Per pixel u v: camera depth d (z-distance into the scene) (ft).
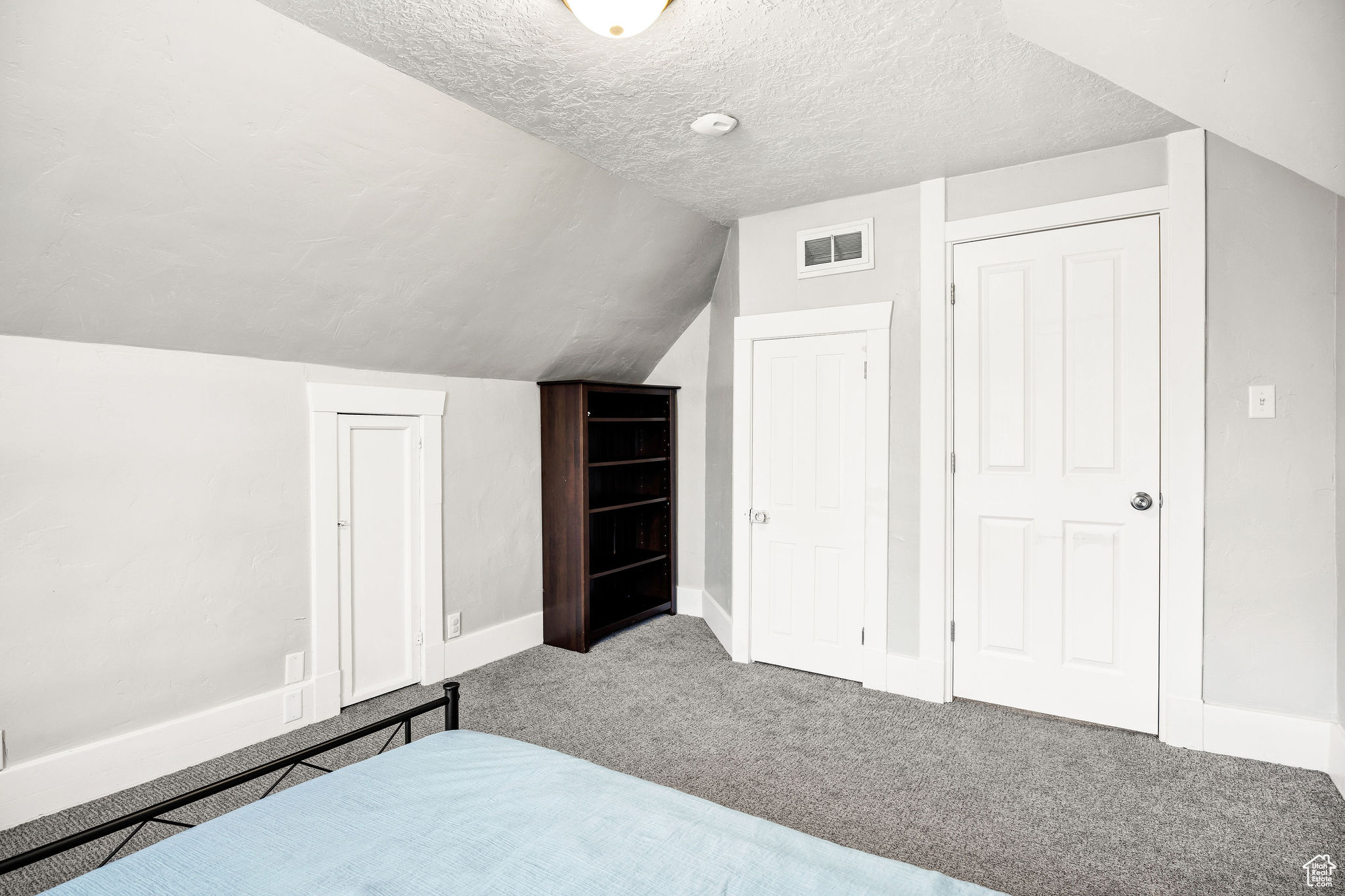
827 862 3.53
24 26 4.97
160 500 7.82
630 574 15.58
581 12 5.63
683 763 8.10
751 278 11.76
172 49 5.63
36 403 6.91
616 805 4.05
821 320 10.89
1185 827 6.70
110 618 7.43
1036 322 9.36
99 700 7.36
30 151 5.58
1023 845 6.41
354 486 9.86
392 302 9.21
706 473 14.57
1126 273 8.80
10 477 6.76
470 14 5.92
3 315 6.52
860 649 10.66
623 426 15.37
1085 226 9.04
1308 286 7.81
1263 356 8.04
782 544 11.43
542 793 4.19
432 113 7.45
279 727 8.89
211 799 7.27
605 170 9.68
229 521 8.43
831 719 9.34
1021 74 7.04
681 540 15.15
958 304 9.89
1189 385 8.39
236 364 8.48
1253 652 8.14
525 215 9.45
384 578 10.26
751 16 6.04
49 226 6.08
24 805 6.79
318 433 9.34
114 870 3.46
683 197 10.77
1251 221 8.06
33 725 6.91
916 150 8.95
